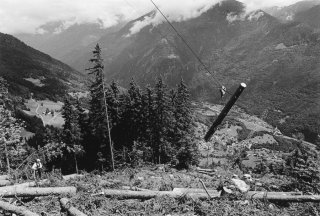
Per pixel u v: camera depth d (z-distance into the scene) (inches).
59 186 590.9
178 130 2303.2
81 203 476.7
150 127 2242.9
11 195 500.7
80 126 2281.0
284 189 760.3
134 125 2255.2
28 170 791.7
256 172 1346.0
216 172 1156.5
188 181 855.1
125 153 1904.5
